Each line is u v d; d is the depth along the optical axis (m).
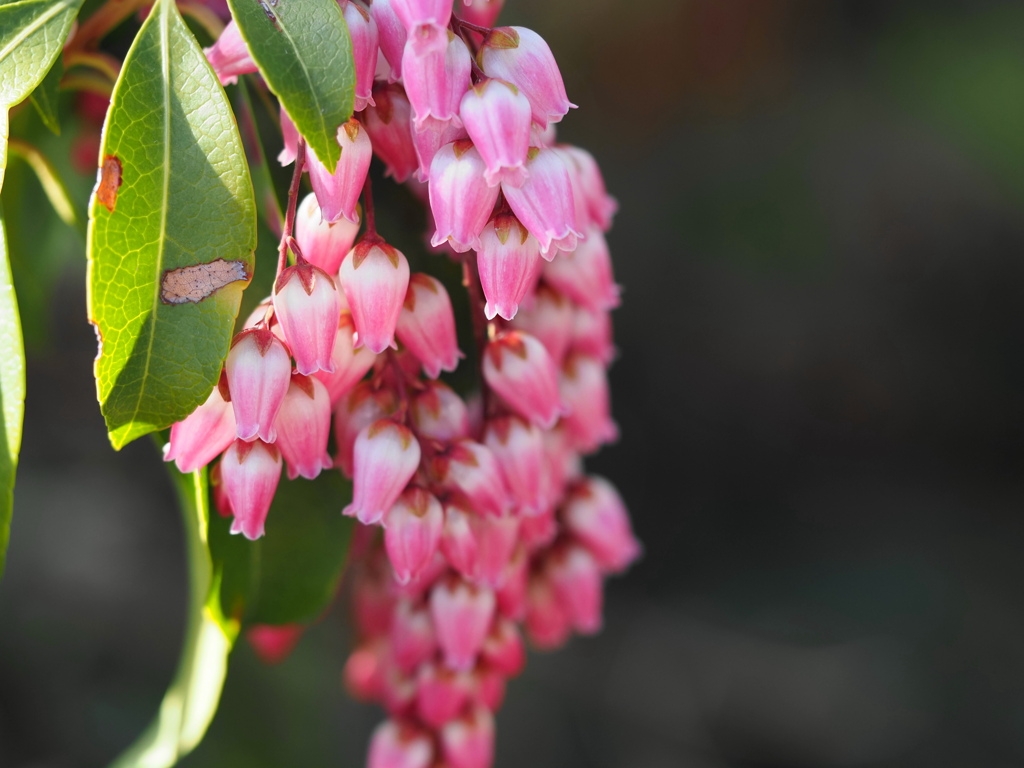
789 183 1.07
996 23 1.06
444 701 0.33
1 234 0.28
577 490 0.33
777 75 1.10
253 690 0.61
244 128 0.31
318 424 0.28
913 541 1.00
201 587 0.32
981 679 0.89
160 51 0.28
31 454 0.82
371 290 0.28
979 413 1.08
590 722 0.85
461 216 0.28
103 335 0.28
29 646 0.69
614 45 1.05
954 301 1.07
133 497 0.82
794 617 0.93
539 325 0.31
